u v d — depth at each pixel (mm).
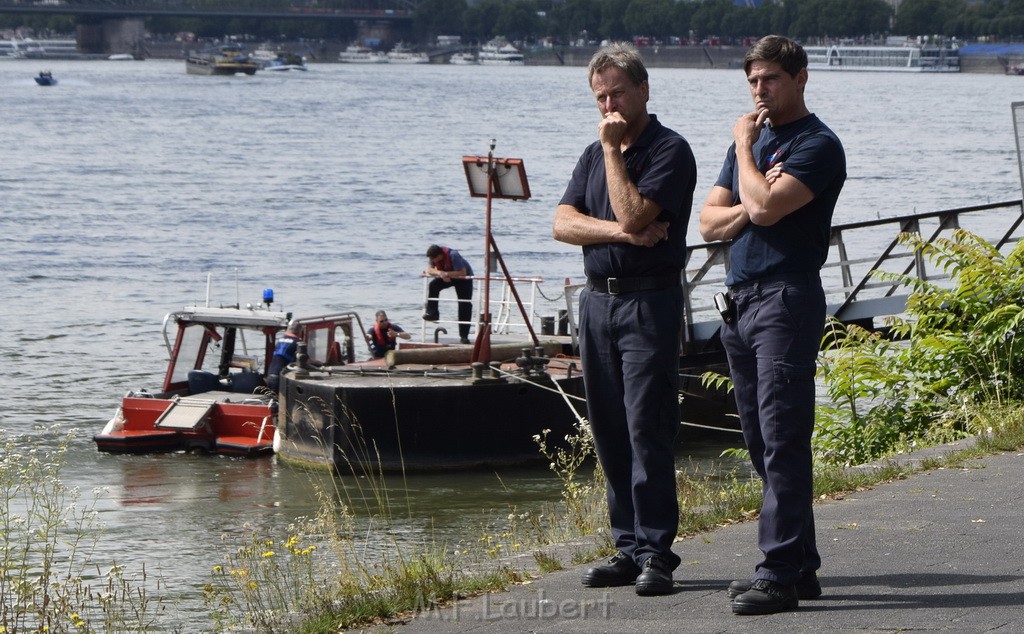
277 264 98500
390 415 41062
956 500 19453
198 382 47375
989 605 14227
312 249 106125
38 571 26000
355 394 41031
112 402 52312
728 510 19516
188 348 48562
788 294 14445
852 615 14125
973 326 30062
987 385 28969
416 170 178125
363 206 136500
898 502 19547
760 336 14586
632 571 15641
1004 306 29031
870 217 124125
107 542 31312
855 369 29531
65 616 18984
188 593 25891
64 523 25922
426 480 40156
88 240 110375
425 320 52844
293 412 42469
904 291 64000
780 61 14438
